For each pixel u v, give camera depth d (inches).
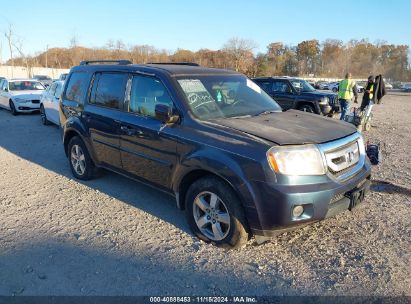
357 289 118.6
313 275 126.4
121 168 190.2
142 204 188.9
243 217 135.8
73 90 228.7
